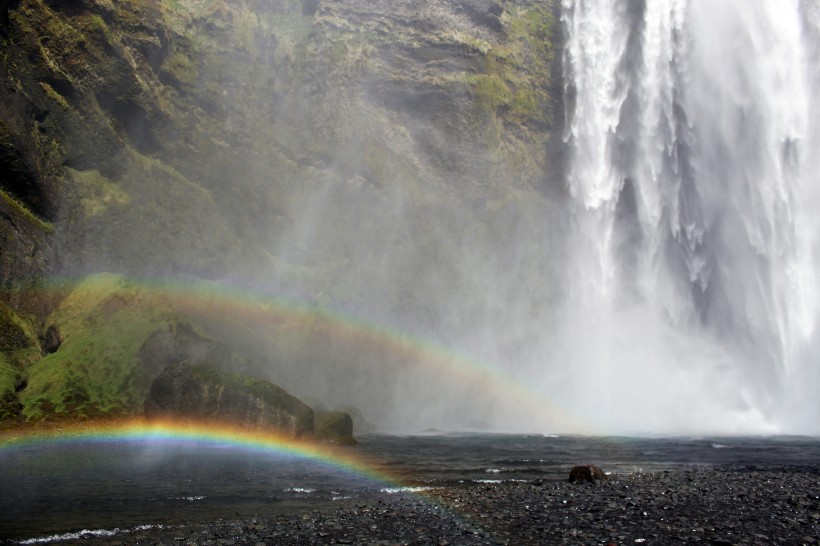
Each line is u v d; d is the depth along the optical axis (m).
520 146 54.59
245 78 50.22
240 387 25.42
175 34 47.75
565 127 54.94
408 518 12.09
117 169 42.59
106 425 26.52
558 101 55.56
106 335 31.45
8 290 34.25
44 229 37.38
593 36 55.22
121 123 43.94
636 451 25.89
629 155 53.03
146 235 41.66
